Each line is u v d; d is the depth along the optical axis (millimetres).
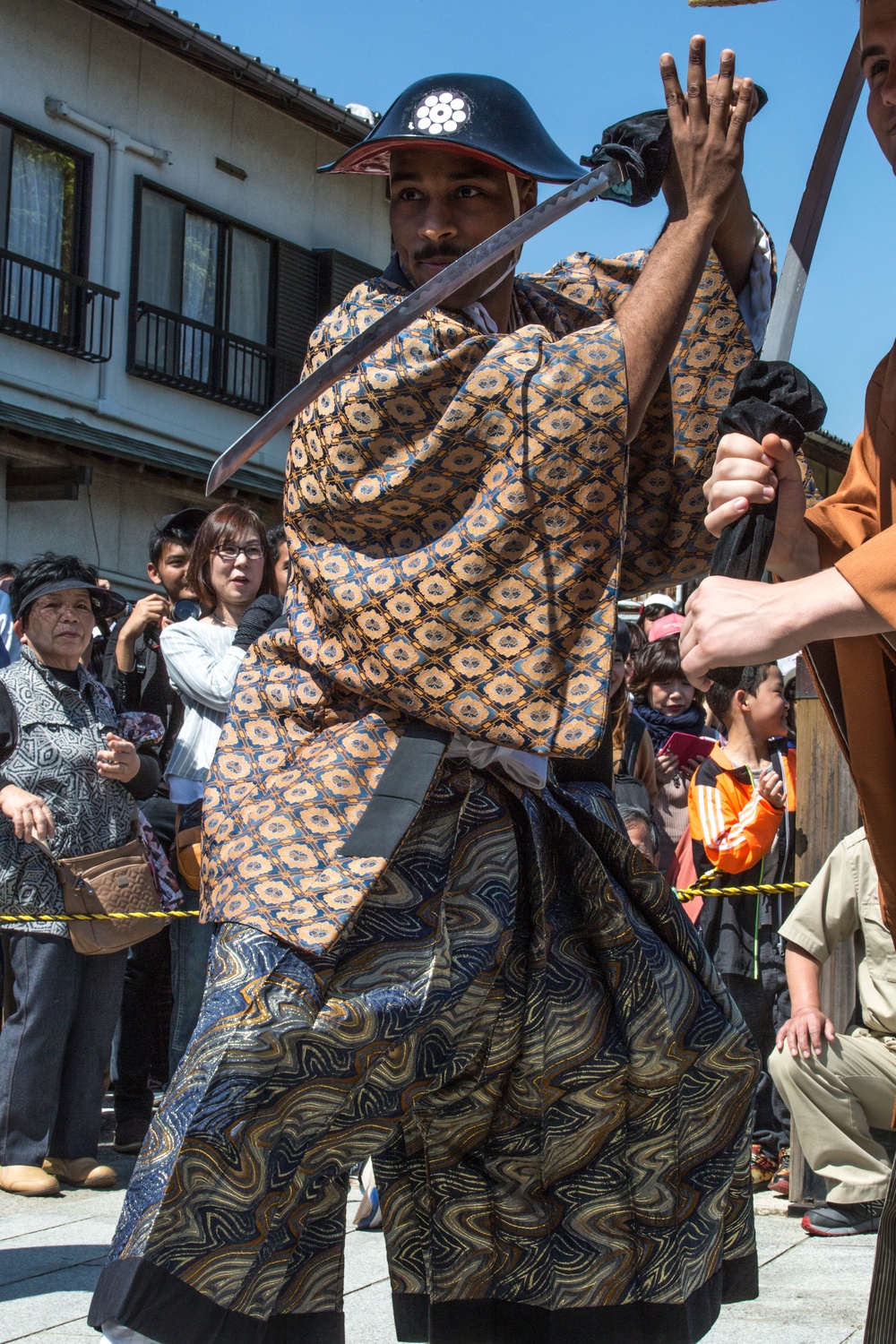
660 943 2201
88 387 15500
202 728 4973
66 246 15195
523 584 1997
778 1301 3367
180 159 16297
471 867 2092
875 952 4324
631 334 1989
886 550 1591
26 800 4652
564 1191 2160
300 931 1926
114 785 4887
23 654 4984
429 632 2012
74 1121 4754
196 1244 1824
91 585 5020
